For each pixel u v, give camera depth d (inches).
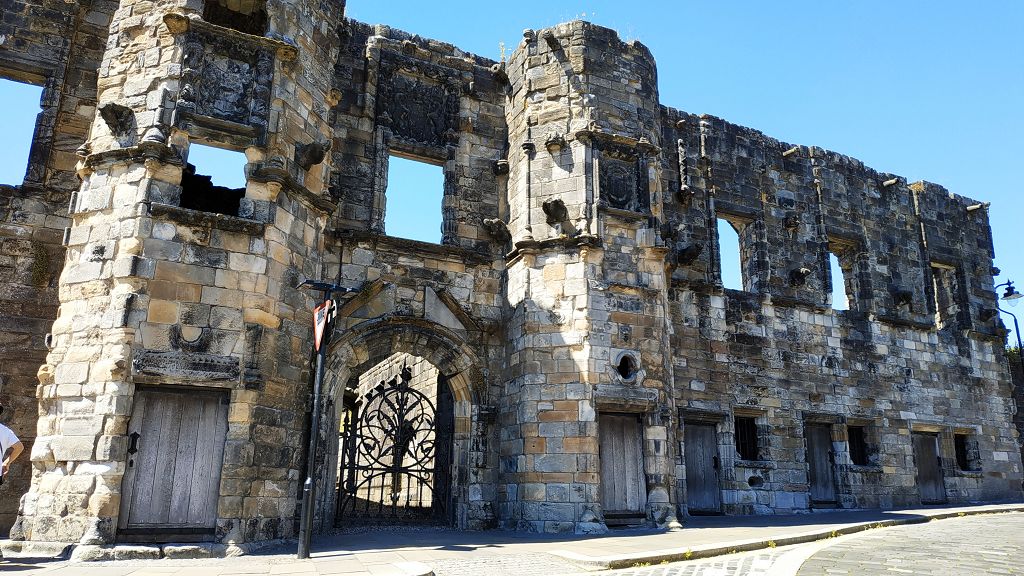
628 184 789.2
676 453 823.7
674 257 904.9
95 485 491.2
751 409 912.9
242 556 490.0
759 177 1027.9
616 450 711.7
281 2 646.5
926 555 448.8
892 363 1051.3
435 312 757.9
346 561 454.6
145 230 538.9
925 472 1044.5
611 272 741.9
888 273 1097.4
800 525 669.3
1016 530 632.4
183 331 533.6
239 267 564.1
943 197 1202.0
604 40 822.5
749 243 1007.6
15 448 404.8
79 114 693.3
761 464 895.1
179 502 513.7
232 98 606.9
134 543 492.1
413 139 809.5
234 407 536.1
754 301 960.3
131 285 526.6
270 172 590.2
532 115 799.7
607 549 497.0
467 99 852.6
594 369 700.7
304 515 475.5
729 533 604.1
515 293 764.6
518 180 798.5
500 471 742.5
